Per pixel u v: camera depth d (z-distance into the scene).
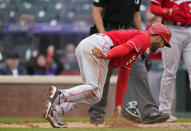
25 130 12.41
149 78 30.33
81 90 13.55
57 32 46.84
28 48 46.97
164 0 20.31
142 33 13.98
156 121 19.00
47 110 13.45
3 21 49.59
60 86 30.27
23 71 38.31
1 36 47.69
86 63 13.87
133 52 13.84
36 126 16.84
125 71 14.81
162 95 20.91
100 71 13.88
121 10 18.52
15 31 47.56
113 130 12.59
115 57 13.84
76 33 46.69
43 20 48.84
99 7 18.56
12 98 30.88
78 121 21.17
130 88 23.11
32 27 47.66
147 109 19.11
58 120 14.31
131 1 18.72
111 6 18.52
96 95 13.90
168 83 20.61
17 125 17.72
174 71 20.47
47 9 50.03
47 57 39.22
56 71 36.47
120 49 13.22
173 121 21.03
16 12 50.03
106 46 13.97
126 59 14.07
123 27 18.73
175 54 20.23
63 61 43.09
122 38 14.12
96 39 14.02
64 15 49.66
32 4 50.53
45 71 36.16
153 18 35.28
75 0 50.69
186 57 20.30
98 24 18.42
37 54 37.00
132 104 19.69
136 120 19.50
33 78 30.67
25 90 30.83
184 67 35.34
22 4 50.50
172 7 20.03
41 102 30.62
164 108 20.91
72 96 13.47
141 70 19.00
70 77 30.30
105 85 18.56
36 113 30.64
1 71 34.69
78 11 50.22
